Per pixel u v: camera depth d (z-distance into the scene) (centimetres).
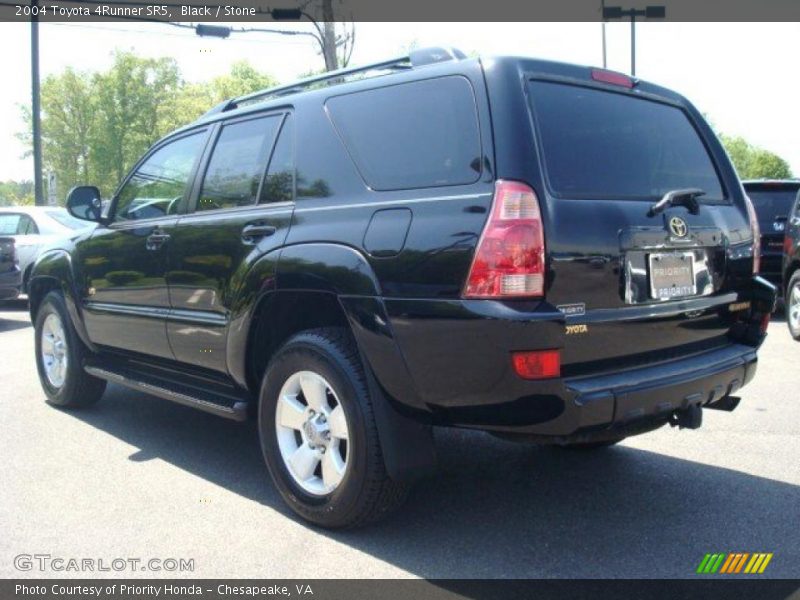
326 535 369
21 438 525
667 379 334
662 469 457
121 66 5553
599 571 332
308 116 396
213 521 387
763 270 1105
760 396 627
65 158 5650
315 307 387
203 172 460
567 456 484
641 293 341
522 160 312
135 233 493
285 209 390
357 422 344
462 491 425
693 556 345
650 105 396
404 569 335
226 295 412
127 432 541
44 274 590
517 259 302
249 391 420
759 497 412
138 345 500
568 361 312
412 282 323
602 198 336
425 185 334
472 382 311
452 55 354
